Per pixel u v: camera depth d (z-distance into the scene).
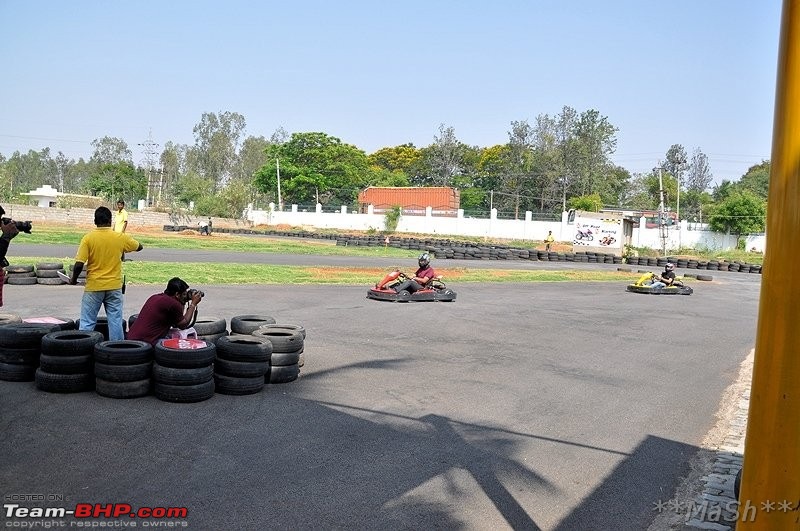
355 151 82.25
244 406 6.34
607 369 9.31
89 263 7.37
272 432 5.62
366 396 7.05
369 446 5.46
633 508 4.61
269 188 76.25
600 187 78.69
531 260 37.16
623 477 5.18
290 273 20.50
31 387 6.40
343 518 4.10
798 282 2.66
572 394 7.74
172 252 26.55
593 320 14.33
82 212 46.56
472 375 8.39
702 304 19.31
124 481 4.41
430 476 4.90
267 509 4.14
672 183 83.19
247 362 6.71
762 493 2.76
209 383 6.43
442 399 7.14
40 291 13.27
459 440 5.79
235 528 3.87
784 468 2.71
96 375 6.27
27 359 6.54
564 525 4.26
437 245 43.59
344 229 61.22
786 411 2.70
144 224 52.53
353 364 8.59
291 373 7.42
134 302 12.38
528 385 8.04
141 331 6.96
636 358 10.30
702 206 67.00
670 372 9.41
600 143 80.62
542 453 5.61
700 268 38.75
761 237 51.59
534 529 4.17
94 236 7.34
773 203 2.74
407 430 5.96
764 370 2.75
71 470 4.53
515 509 4.44
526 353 10.11
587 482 5.03
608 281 25.97
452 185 86.56
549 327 12.91
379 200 69.75
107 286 7.39
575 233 50.78
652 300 19.56
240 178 106.62
